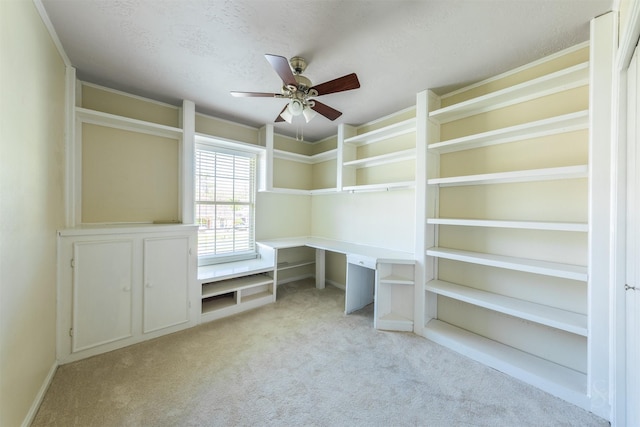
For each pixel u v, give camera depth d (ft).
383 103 9.53
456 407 5.34
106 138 8.36
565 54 6.33
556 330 6.46
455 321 8.38
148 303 7.91
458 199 8.38
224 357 7.01
